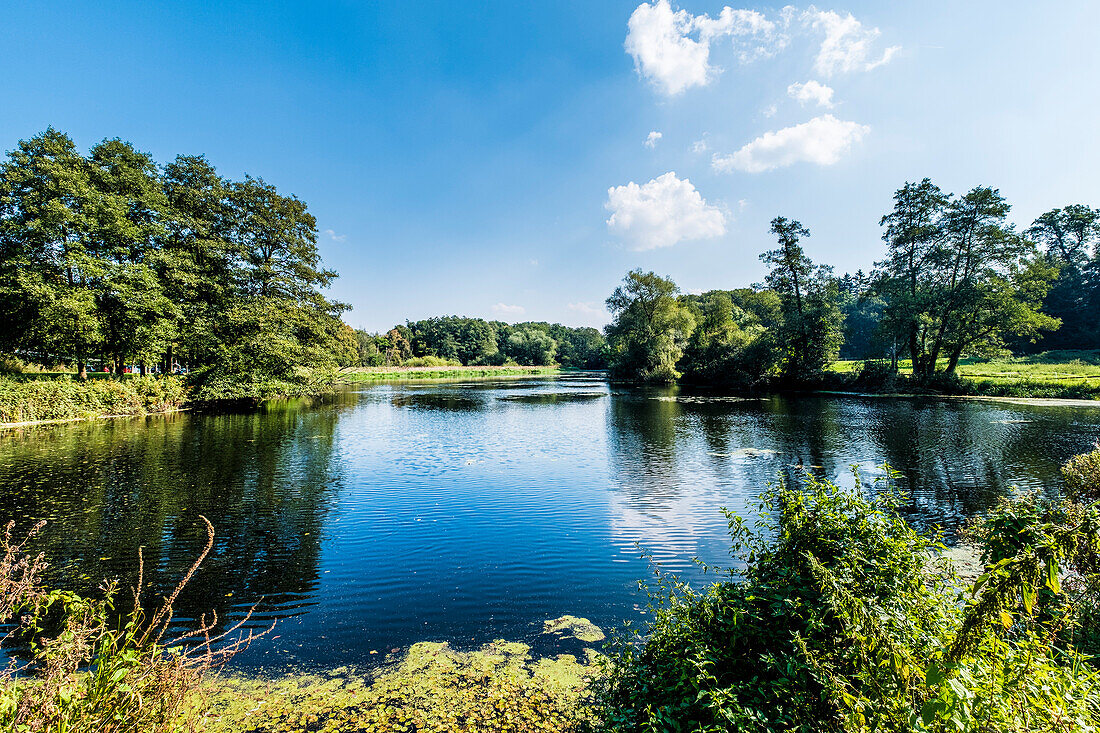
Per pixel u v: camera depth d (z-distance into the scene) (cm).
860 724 280
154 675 329
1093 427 2083
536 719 468
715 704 310
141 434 2103
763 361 4800
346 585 796
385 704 496
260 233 3650
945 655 278
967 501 1151
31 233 2495
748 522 1066
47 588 766
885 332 3981
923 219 3741
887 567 349
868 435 2034
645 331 6581
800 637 338
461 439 2158
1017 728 256
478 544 968
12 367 2825
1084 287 5759
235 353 3256
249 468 1545
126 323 2711
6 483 1348
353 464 1650
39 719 261
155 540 973
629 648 446
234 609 718
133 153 3061
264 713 480
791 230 4475
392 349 9919
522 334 12850
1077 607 458
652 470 1558
